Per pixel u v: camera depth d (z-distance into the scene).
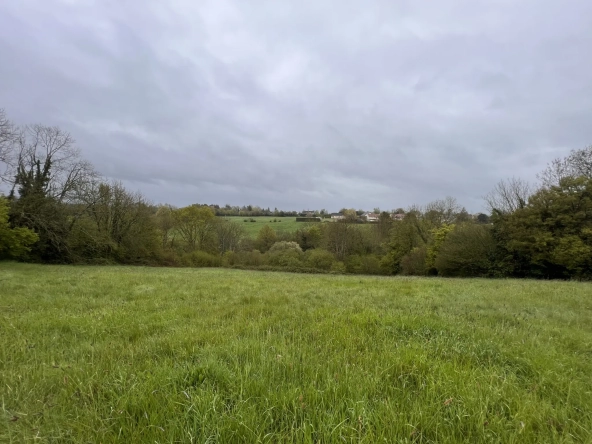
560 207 27.45
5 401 2.92
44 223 32.56
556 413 2.85
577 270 26.58
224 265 50.75
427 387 3.23
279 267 49.28
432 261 41.19
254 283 15.52
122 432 2.49
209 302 9.27
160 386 3.10
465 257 32.97
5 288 10.88
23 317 6.46
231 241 62.97
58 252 35.56
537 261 28.70
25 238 29.83
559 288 13.39
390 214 57.31
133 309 7.96
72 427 2.53
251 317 6.94
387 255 50.12
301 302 9.13
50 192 34.16
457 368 3.72
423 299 9.73
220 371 3.42
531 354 4.36
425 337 5.23
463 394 3.06
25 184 32.75
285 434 2.43
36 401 2.89
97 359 4.02
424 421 2.63
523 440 2.47
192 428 2.44
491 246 32.28
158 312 7.52
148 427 2.47
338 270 49.19
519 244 28.94
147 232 45.06
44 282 13.23
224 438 2.36
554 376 3.71
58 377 3.45
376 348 4.54
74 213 36.31
